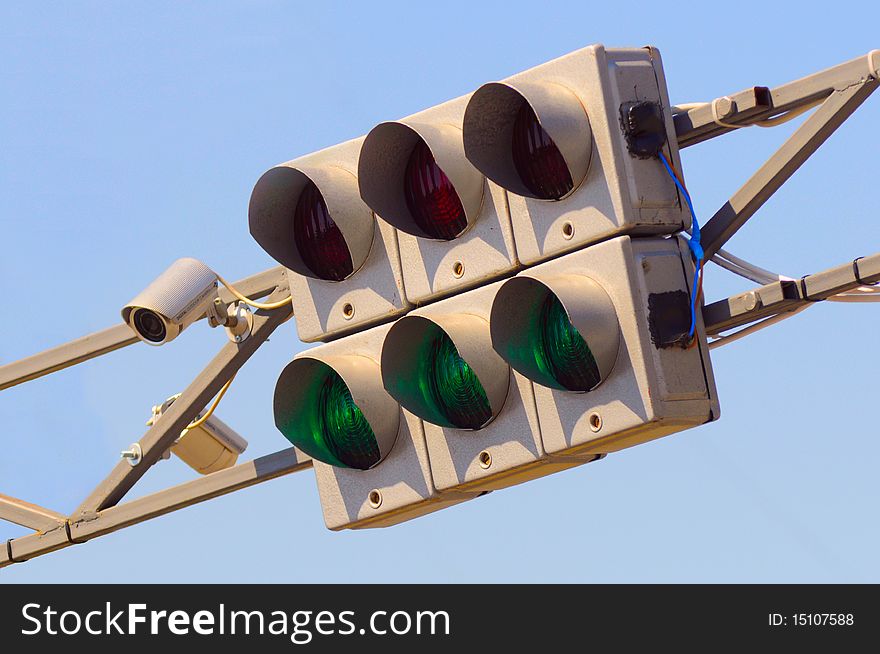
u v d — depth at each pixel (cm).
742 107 1032
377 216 1109
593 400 1004
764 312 1020
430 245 1081
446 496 1094
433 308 1068
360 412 1110
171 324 1156
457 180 1043
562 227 1020
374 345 1108
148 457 1314
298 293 1149
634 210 1000
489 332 1020
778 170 1028
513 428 1041
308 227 1141
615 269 995
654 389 984
